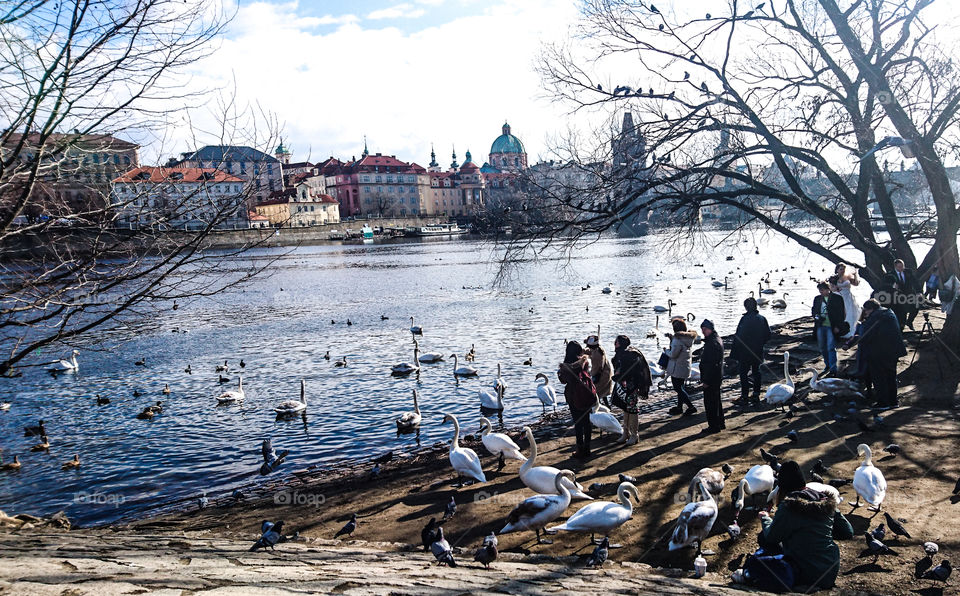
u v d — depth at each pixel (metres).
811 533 5.79
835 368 14.12
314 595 3.91
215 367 28.75
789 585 5.70
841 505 7.92
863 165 18.80
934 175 17.11
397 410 20.59
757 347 13.45
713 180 20.12
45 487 14.80
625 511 7.64
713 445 11.03
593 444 12.26
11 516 12.05
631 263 75.38
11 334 30.16
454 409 20.42
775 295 45.06
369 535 9.03
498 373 24.75
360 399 22.30
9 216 6.82
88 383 26.45
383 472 12.95
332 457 16.05
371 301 52.38
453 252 112.12
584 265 75.31
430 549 7.86
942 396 12.09
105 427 19.95
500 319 39.84
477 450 13.91
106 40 6.70
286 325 41.16
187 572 4.64
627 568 6.80
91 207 7.51
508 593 4.66
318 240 157.88
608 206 17.95
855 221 19.56
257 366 28.94
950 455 9.23
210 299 55.97
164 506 13.08
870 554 6.61
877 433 10.48
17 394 24.77
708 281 56.16
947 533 6.92
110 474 15.59
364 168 199.75
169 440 18.33
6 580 3.71
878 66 17.16
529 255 87.31
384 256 108.31
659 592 5.18
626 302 44.72
